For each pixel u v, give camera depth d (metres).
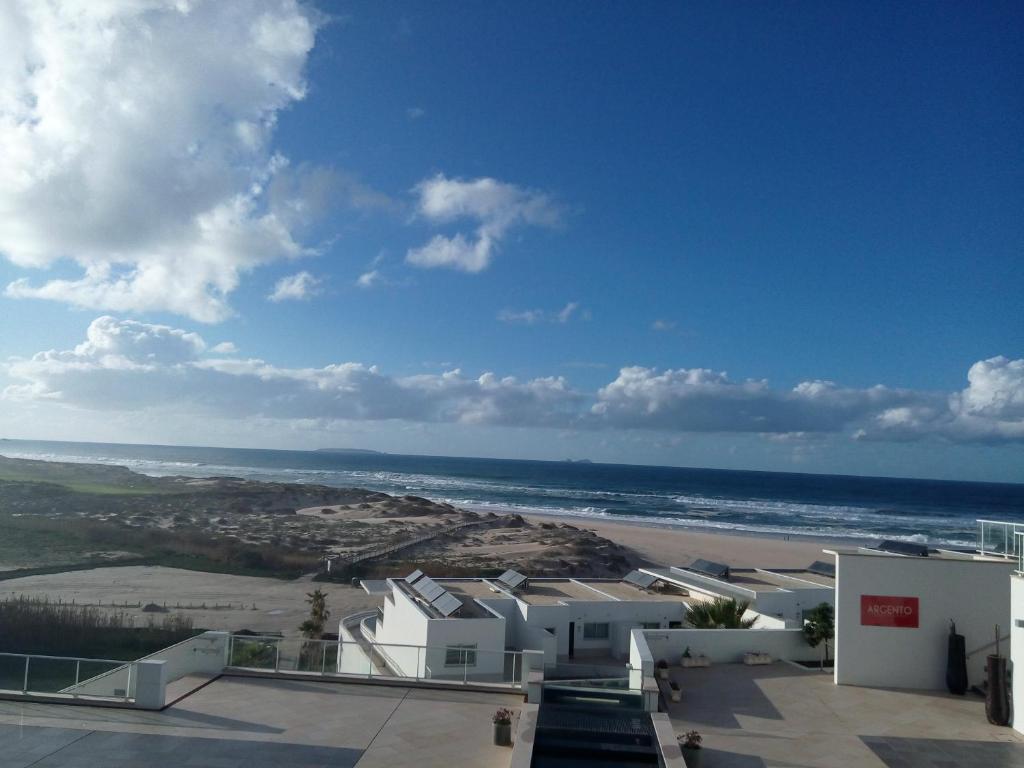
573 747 12.78
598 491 195.88
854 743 14.28
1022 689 14.91
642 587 30.56
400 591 27.53
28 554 63.09
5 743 12.57
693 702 16.80
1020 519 135.00
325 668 17.06
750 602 26.70
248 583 55.94
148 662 14.44
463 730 13.77
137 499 107.25
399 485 195.88
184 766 11.82
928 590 18.12
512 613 27.09
